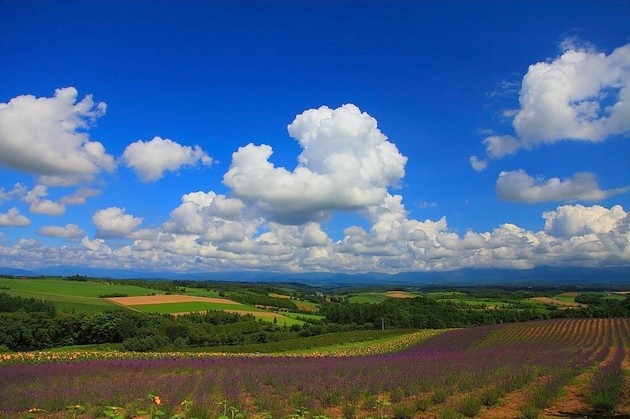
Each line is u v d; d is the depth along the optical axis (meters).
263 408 15.95
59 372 24.95
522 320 102.50
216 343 70.69
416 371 23.86
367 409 16.22
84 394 17.83
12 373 24.19
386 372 24.34
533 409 14.67
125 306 87.81
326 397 17.36
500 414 15.20
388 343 67.62
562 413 15.09
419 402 16.09
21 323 60.31
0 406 15.70
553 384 18.78
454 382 20.36
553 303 124.19
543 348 42.44
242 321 84.75
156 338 65.75
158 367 28.44
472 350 43.25
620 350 37.41
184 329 72.12
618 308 100.06
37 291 92.94
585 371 24.52
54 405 16.03
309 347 67.94
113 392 18.25
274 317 93.50
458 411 15.06
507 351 38.59
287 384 20.80
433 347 56.88
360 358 36.66
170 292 114.44
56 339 64.69
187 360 34.88
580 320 78.25
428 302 110.62
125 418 14.78
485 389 18.14
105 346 63.41
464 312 105.50
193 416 14.00
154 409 15.29
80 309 76.81
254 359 36.72
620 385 18.08
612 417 14.41
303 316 101.75
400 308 101.12
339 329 88.81
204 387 19.69
